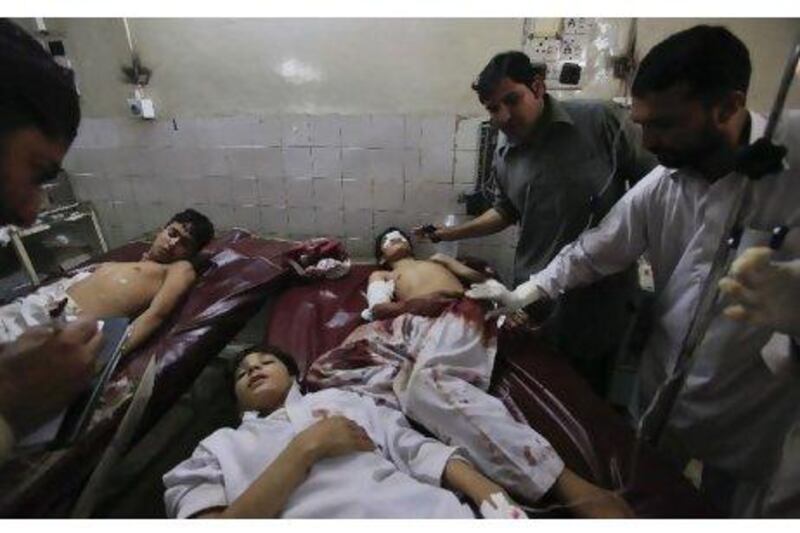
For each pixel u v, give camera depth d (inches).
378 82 89.5
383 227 101.3
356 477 39.6
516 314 66.9
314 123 94.2
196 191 104.1
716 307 37.0
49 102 22.0
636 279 59.2
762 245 30.7
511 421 45.3
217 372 92.7
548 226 62.2
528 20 80.6
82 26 92.0
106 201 107.9
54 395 27.6
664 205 45.8
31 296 71.9
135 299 76.4
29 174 23.1
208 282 82.9
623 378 66.3
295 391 55.6
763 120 35.4
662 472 42.1
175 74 94.3
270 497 36.0
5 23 22.0
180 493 39.8
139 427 56.3
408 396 50.3
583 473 43.8
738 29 65.9
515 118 56.1
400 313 68.8
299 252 90.0
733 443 42.5
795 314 28.4
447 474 41.8
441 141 91.7
